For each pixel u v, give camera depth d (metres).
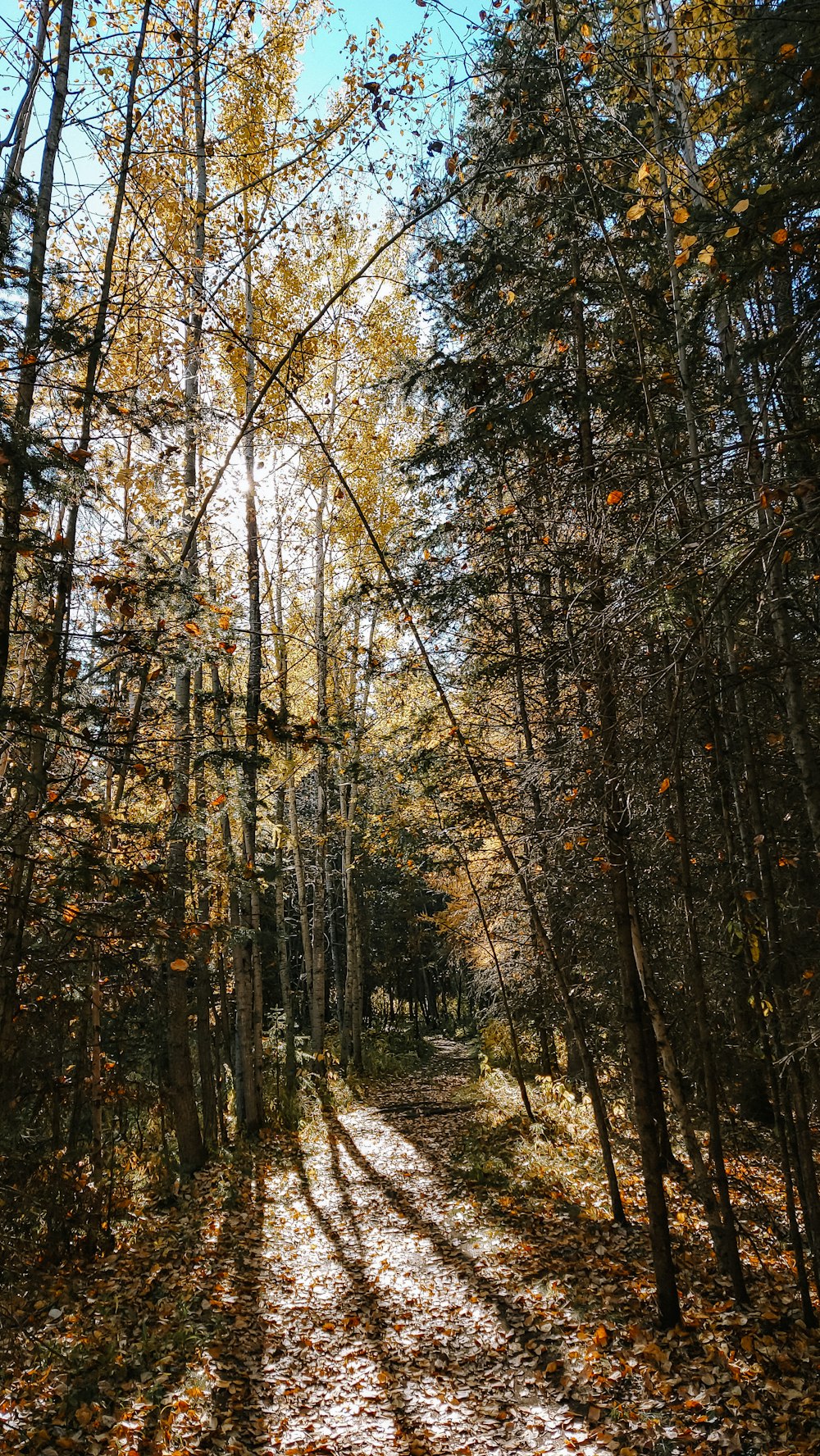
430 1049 27.06
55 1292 6.26
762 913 5.18
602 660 4.61
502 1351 5.43
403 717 13.20
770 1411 4.27
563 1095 11.88
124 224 8.28
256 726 6.12
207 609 5.64
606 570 4.42
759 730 5.72
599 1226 7.32
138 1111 8.30
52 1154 5.32
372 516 14.45
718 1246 5.52
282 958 17.12
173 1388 5.06
